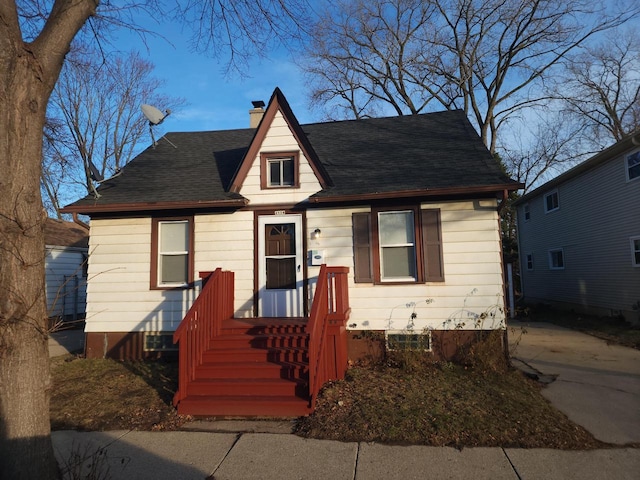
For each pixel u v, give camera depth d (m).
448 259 7.56
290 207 8.15
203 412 5.32
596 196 14.70
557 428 4.64
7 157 2.95
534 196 19.67
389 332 7.61
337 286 6.67
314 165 8.13
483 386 6.04
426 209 7.73
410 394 5.66
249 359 6.20
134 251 8.44
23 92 3.06
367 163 8.95
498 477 3.68
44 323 3.04
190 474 3.86
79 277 18.58
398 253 7.86
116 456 4.24
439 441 4.39
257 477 3.78
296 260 8.05
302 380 5.71
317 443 4.44
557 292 17.70
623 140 12.48
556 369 7.34
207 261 8.27
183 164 9.91
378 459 4.05
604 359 8.19
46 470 2.95
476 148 8.98
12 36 3.03
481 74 20.89
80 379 6.86
